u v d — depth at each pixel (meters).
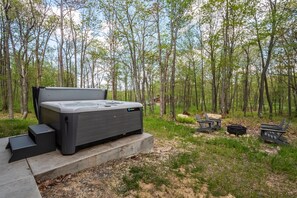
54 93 3.76
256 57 13.53
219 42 11.13
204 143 4.56
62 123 2.47
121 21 10.53
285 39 9.77
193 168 2.94
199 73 18.03
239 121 8.73
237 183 2.58
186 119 8.54
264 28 8.96
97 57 14.29
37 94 3.64
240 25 9.44
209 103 25.11
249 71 15.14
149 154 3.41
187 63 16.72
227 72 12.00
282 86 14.04
